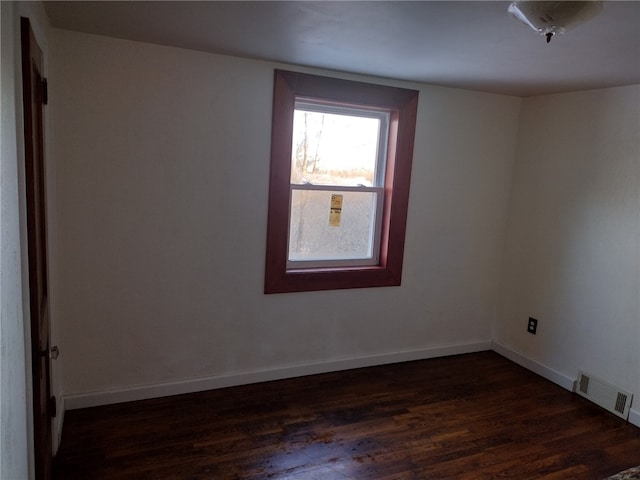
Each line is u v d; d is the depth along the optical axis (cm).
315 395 298
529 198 350
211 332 290
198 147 267
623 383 288
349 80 294
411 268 345
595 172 301
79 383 264
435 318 362
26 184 145
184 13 188
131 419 258
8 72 111
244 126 275
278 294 304
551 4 139
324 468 227
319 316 320
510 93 336
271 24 195
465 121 339
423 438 257
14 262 117
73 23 217
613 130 289
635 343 281
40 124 185
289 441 247
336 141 314
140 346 274
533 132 345
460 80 297
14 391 113
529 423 278
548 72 258
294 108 292
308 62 268
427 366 352
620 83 276
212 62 261
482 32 189
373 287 333
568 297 322
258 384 307
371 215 334
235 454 233
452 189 346
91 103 241
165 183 263
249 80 271
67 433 243
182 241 273
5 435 100
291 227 310
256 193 286
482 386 323
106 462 222
